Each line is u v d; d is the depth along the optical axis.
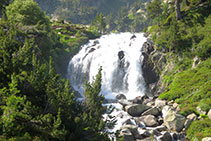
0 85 13.16
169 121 22.97
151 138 20.28
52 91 14.05
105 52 51.84
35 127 11.59
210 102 23.16
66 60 56.50
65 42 62.47
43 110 13.53
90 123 13.66
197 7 48.72
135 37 58.09
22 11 43.69
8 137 10.05
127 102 32.03
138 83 45.00
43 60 34.50
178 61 39.06
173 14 52.66
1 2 60.69
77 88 50.94
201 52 34.00
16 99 10.29
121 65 48.03
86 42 66.56
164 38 44.66
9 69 14.06
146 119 24.62
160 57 43.31
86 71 52.50
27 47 16.28
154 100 32.94
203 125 20.39
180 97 28.92
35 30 34.53
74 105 15.52
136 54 47.19
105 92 46.75
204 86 27.33
